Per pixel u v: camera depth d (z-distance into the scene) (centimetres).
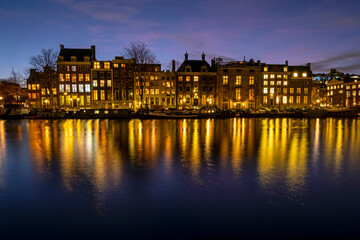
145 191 660
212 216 520
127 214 529
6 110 4669
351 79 10431
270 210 548
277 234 453
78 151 1220
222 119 4491
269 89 7775
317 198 615
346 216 521
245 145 1416
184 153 1167
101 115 4800
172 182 734
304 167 913
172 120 4175
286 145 1423
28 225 487
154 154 1143
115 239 439
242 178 772
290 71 7925
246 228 473
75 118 4719
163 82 7194
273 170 866
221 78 7488
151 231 463
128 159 1037
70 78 6844
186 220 504
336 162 993
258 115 5431
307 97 7919
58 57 6800
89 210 548
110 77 6912
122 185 707
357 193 649
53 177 784
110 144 1448
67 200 602
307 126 2889
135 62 5459
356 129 2492
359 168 902
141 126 2848
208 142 1535
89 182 734
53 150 1251
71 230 469
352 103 9844
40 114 4662
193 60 7631
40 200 603
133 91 6950
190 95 7331
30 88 7119
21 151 1225
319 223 492
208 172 839
